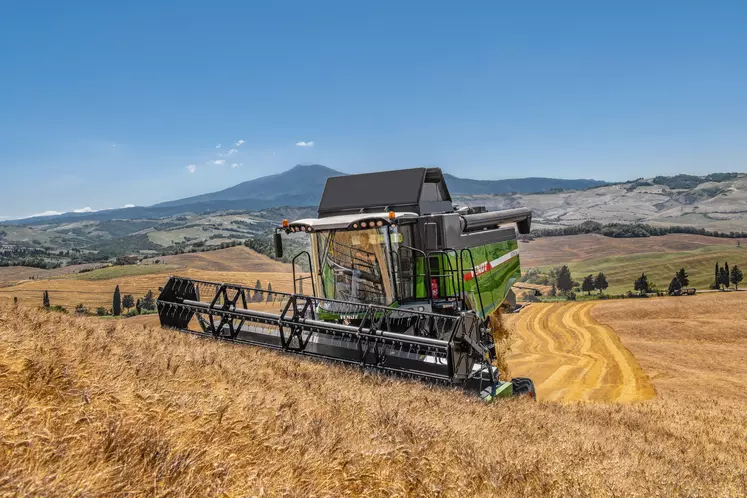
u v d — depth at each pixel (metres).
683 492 5.86
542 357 59.91
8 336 4.54
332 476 3.72
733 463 8.89
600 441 8.36
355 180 12.59
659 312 94.50
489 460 5.06
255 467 3.44
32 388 3.62
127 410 3.72
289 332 9.89
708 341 72.12
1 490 2.38
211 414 4.05
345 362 9.11
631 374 48.94
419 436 5.11
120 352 5.46
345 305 10.76
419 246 11.43
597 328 84.19
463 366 8.78
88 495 2.59
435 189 13.08
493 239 15.34
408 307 10.78
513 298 17.52
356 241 10.87
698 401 27.80
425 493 4.02
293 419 4.61
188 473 3.09
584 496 4.87
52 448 2.88
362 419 5.40
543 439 7.20
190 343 8.07
